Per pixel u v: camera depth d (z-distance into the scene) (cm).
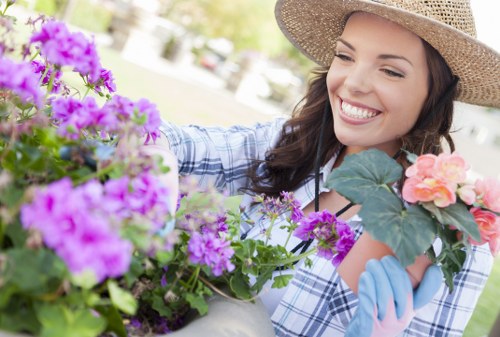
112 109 100
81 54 97
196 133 189
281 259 132
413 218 110
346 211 179
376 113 163
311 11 189
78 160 90
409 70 158
